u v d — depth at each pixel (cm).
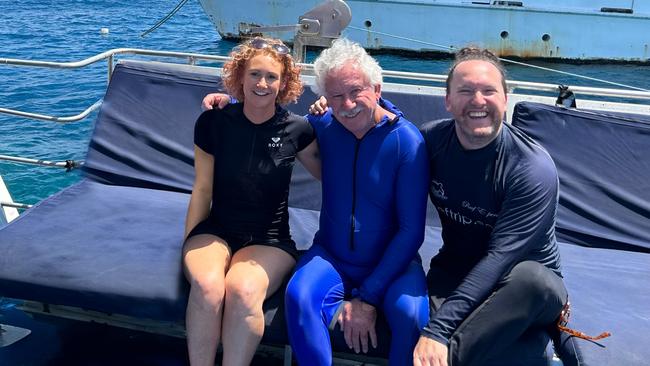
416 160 283
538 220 263
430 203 410
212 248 292
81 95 1095
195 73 465
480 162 270
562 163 406
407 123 289
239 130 302
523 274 255
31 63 429
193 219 311
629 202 395
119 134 442
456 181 278
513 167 266
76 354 327
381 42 1862
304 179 423
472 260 296
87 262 310
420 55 1853
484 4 1788
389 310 269
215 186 312
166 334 342
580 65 1814
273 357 334
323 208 305
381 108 294
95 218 362
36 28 2061
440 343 251
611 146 409
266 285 279
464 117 261
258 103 294
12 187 696
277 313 281
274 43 301
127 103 454
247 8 1891
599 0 1747
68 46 1802
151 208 383
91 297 293
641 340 271
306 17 492
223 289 273
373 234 291
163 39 1998
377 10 1827
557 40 1797
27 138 847
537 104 421
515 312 253
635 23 1750
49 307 359
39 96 1082
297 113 438
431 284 293
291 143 306
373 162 286
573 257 364
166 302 288
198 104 453
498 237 265
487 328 253
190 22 2405
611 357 259
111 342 336
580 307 298
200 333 270
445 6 1784
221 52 1823
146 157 435
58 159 777
